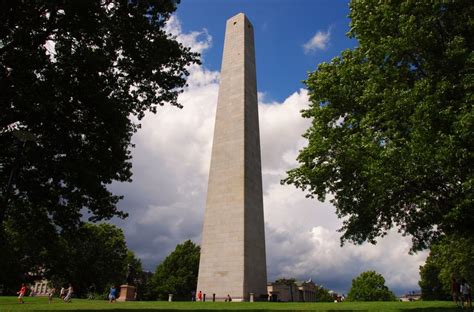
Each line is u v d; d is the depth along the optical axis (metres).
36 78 17.50
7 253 44.38
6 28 17.03
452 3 18.39
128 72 21.02
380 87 19.61
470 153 15.50
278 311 17.20
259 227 41.22
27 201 22.17
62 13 18.58
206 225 40.72
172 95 22.66
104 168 20.62
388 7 19.05
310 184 21.78
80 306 22.02
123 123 20.34
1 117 18.17
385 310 17.94
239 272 37.06
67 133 19.17
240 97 43.47
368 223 21.67
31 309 17.11
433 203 18.44
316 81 22.66
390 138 18.64
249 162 41.78
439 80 17.91
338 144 20.44
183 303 26.81
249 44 47.22
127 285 41.56
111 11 20.19
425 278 84.25
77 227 23.61
